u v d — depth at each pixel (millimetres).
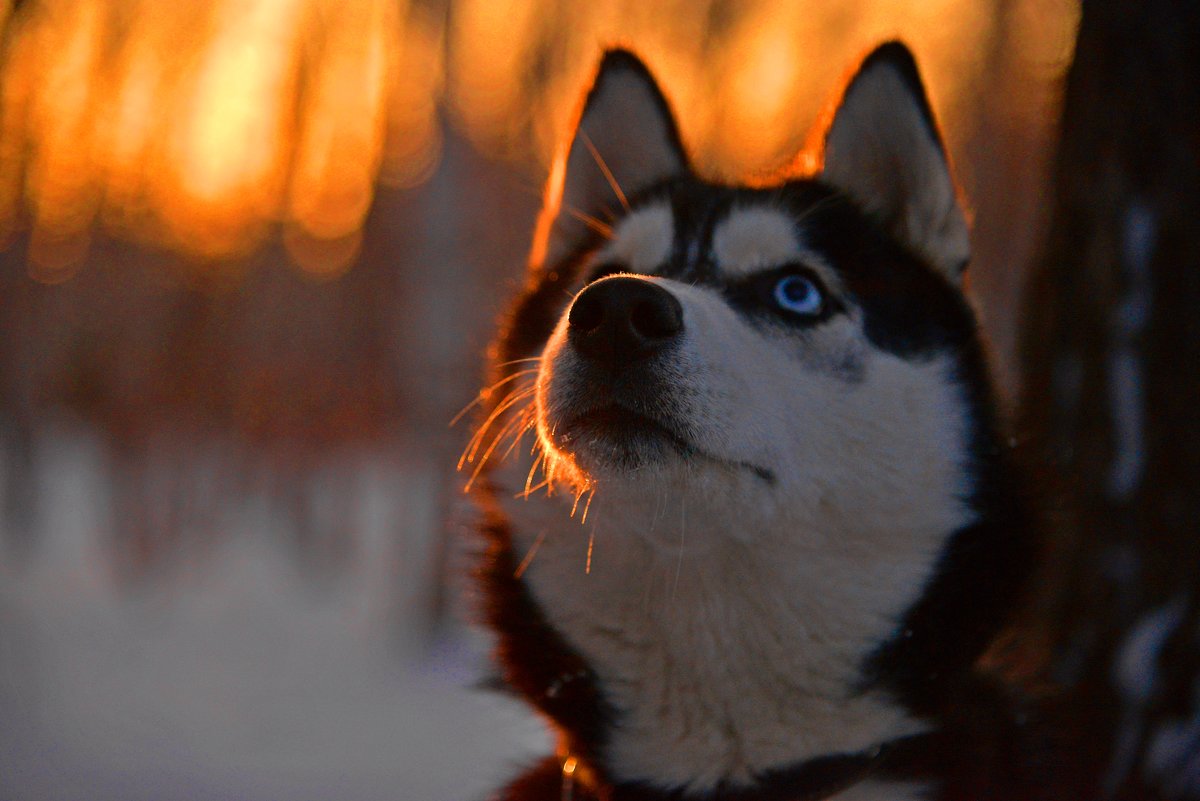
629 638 2314
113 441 9797
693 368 2080
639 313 2068
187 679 5895
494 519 2527
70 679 5695
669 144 2975
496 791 2707
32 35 7156
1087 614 2596
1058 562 2635
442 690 5945
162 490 9883
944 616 2303
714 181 2896
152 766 4488
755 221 2547
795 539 2234
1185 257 2525
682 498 2131
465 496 2715
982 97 6312
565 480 2275
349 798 4125
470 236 7645
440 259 7648
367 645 6984
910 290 2518
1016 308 3096
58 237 9562
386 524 9594
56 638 6484
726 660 2270
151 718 5133
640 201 2807
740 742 2275
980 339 2545
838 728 2256
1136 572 2535
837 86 2744
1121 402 2586
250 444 10148
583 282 2709
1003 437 2471
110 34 8039
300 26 8648
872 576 2275
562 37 7109
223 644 6805
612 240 2717
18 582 8117
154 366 10070
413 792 4250
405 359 8133
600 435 2092
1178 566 2486
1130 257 2588
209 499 10266
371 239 8164
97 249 9883
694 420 2076
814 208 2586
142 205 9852
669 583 2256
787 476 2199
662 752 2311
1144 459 2549
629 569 2281
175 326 10094
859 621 2266
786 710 2266
